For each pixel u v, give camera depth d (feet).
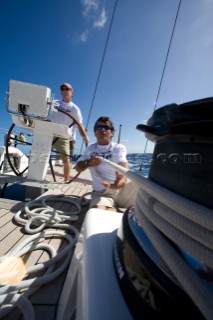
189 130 1.26
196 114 1.21
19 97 7.61
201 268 1.10
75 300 1.92
